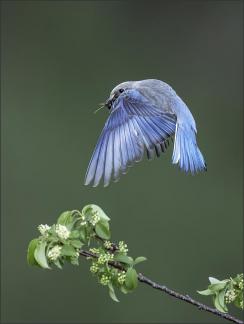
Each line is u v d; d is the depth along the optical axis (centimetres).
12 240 1780
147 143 625
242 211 1850
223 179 1922
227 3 2153
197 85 2103
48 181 1862
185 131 645
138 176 1814
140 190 1809
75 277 1680
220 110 2059
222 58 2125
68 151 1923
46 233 610
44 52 2112
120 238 1781
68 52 2111
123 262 618
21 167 1886
